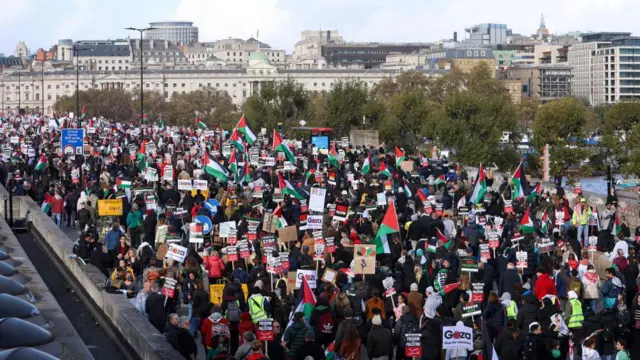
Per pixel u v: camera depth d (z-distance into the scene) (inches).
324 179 2842.0
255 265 1606.8
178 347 1248.2
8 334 1112.2
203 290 1444.4
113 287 1646.2
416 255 1668.3
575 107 5123.0
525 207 2332.7
